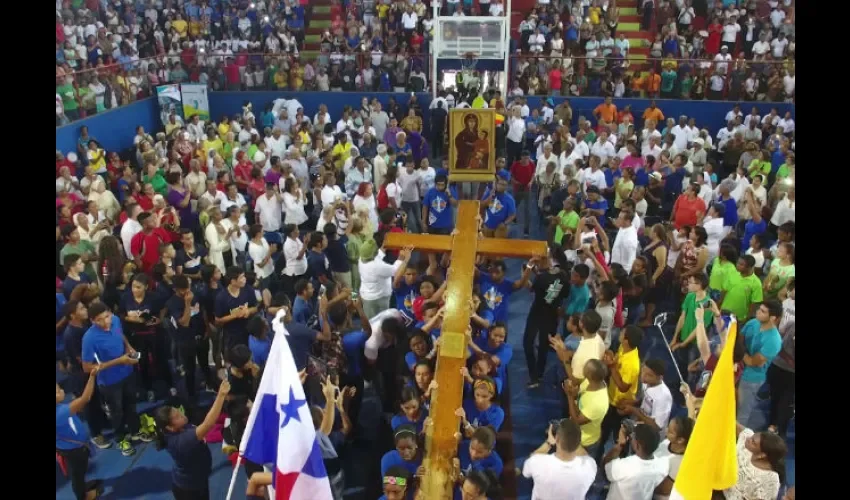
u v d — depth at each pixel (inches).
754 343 278.4
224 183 484.7
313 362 282.0
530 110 738.8
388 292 358.3
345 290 315.9
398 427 243.4
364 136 600.1
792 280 297.6
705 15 851.4
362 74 753.0
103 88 637.9
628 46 806.5
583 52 813.2
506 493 283.7
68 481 293.9
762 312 276.1
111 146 643.5
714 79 722.8
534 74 737.6
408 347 304.2
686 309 322.3
